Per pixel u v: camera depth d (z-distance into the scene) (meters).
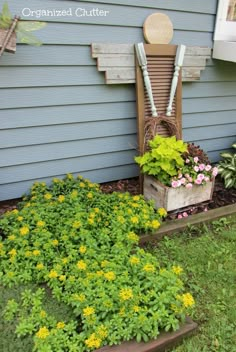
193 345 1.39
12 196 2.32
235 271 1.81
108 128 2.46
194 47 2.50
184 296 1.39
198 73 2.58
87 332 1.31
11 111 2.07
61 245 1.73
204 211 2.34
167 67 2.38
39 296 1.50
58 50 2.04
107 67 2.20
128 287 1.43
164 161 2.15
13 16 1.85
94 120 2.37
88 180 2.43
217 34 2.56
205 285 1.71
